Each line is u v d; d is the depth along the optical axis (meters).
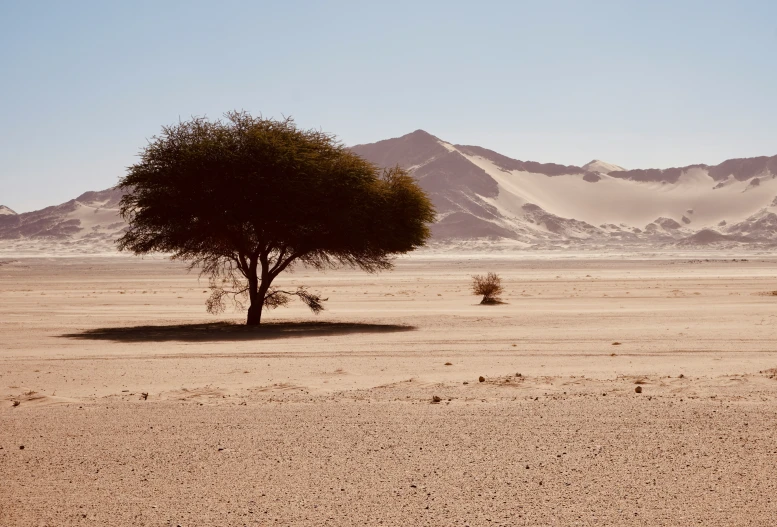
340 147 35.81
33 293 62.56
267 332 30.38
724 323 31.19
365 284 79.19
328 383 16.47
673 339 25.00
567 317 34.94
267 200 31.94
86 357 21.97
